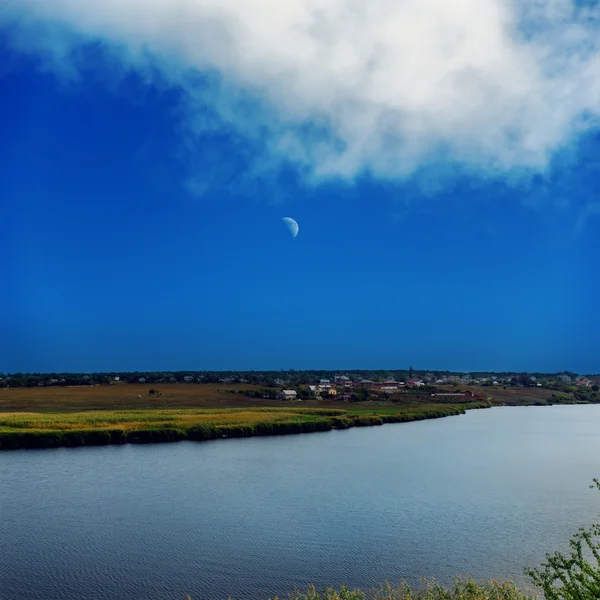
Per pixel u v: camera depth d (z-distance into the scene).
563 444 89.00
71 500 49.31
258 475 60.91
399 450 80.50
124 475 60.06
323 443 86.88
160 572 33.22
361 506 48.12
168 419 95.69
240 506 47.75
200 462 68.44
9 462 66.75
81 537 39.34
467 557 35.78
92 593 30.45
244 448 80.31
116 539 38.91
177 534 40.12
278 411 121.62
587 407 195.50
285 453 76.38
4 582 31.86
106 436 81.50
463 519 44.28
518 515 45.47
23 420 86.69
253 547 37.41
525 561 35.09
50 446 77.62
